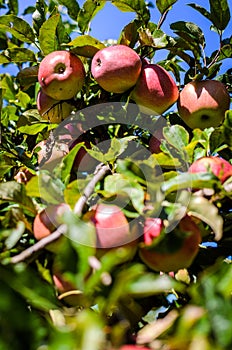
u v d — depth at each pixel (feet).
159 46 3.78
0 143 3.66
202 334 2.02
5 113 4.33
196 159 3.23
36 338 1.99
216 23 4.05
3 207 3.10
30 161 3.59
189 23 3.97
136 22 3.89
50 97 3.76
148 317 2.85
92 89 3.80
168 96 3.61
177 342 2.08
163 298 2.94
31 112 3.94
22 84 4.02
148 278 2.14
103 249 2.56
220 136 3.23
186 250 2.68
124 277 2.13
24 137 4.00
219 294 2.07
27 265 2.55
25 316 2.02
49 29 3.83
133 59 3.56
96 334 1.90
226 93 3.73
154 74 3.61
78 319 1.94
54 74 3.62
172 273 3.06
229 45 4.00
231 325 1.98
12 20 4.07
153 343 2.18
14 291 2.21
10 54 4.02
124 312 2.55
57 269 2.46
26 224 2.78
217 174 2.98
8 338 1.99
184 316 2.08
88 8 4.00
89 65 3.83
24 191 2.79
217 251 3.07
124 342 2.18
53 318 2.22
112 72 3.53
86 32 4.06
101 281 2.28
